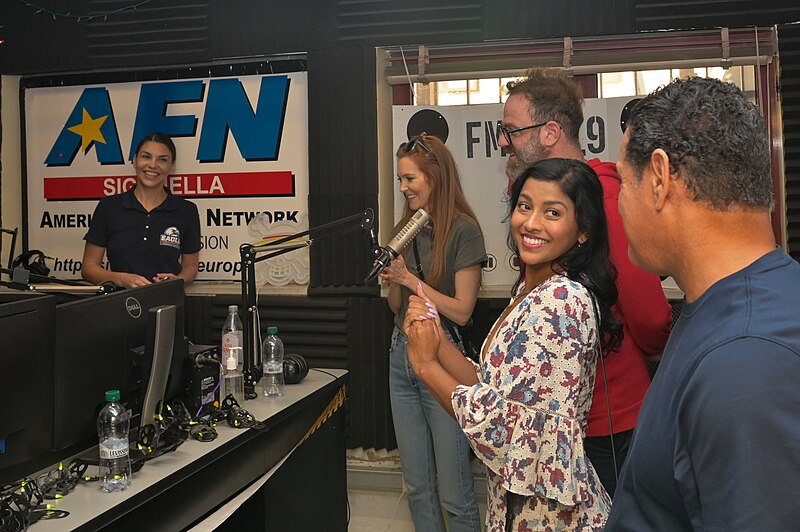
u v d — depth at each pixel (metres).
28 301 1.56
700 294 0.83
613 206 1.78
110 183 4.00
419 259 2.78
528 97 2.15
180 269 3.70
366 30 3.61
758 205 0.80
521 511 1.51
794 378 0.68
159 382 1.85
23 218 4.08
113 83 3.97
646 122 0.85
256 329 2.54
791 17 3.25
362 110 3.64
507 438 1.44
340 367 3.69
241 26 3.77
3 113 4.04
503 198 3.54
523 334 1.46
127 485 1.65
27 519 1.42
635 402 1.79
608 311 1.59
